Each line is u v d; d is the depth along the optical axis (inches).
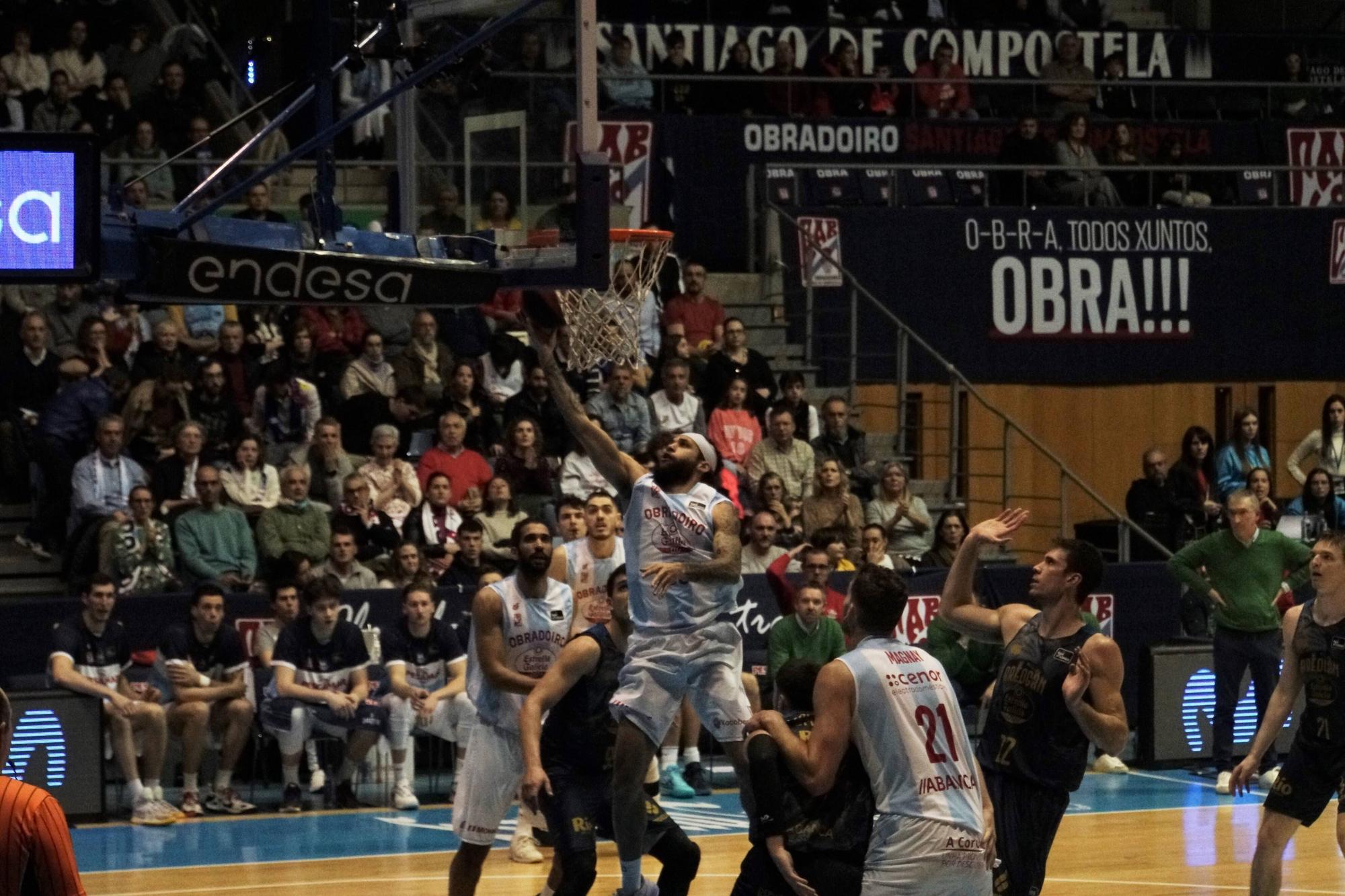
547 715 418.6
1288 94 1155.3
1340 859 558.6
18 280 299.4
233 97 932.6
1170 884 517.0
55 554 728.3
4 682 625.6
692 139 979.9
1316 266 1021.8
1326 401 967.0
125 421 741.3
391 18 381.1
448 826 608.4
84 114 875.4
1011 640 370.0
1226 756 692.7
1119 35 1129.4
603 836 409.4
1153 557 882.1
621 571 403.2
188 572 685.9
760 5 1076.5
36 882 219.9
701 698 397.1
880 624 324.5
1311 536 837.2
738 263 989.2
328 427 736.3
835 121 1010.7
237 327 777.6
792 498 787.4
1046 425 1018.1
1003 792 365.4
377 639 673.0
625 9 1045.8
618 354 441.1
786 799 335.6
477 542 700.7
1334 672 420.5
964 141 1037.2
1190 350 1002.7
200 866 542.3
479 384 816.3
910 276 959.0
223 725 633.6
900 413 906.7
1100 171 1007.6
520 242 370.6
